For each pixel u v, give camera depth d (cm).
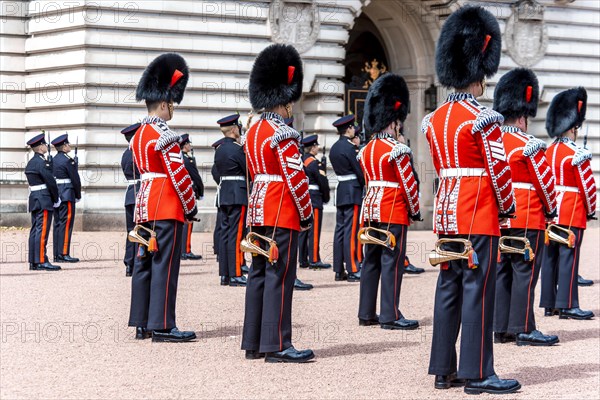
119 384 3231
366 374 3412
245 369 3475
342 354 3762
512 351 3916
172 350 3812
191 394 3103
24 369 3456
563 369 3544
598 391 3195
